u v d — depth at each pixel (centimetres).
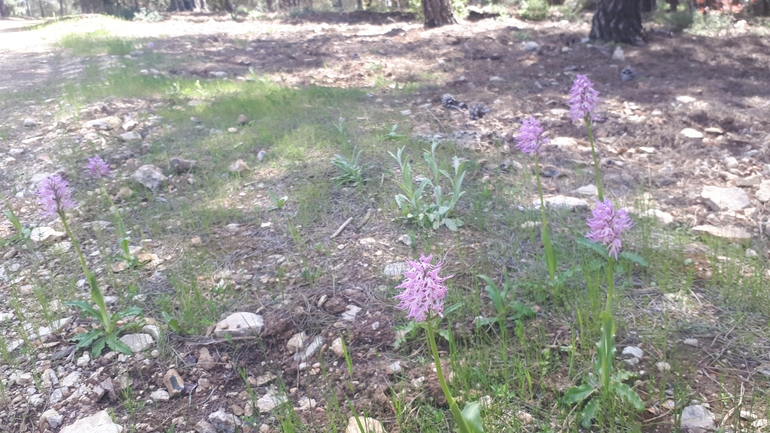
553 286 339
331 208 482
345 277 386
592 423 257
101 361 327
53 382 314
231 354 328
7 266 436
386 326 335
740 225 436
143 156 623
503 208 463
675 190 507
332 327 339
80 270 423
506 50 1207
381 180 514
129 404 295
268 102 802
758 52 1113
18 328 359
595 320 310
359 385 296
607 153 604
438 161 562
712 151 594
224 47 1424
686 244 405
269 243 439
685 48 1136
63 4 6128
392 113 738
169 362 324
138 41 1506
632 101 790
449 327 301
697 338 306
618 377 271
